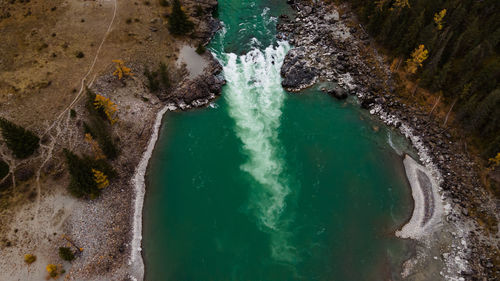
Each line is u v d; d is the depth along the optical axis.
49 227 61.41
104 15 101.50
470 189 68.44
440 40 82.38
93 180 65.00
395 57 91.38
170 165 75.50
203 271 59.00
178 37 100.12
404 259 59.22
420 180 70.88
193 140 80.19
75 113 75.12
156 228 64.88
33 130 72.75
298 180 71.62
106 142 69.38
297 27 108.81
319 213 66.31
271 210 66.94
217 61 96.75
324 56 97.00
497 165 68.38
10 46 88.94
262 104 87.69
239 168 74.12
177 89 88.75
